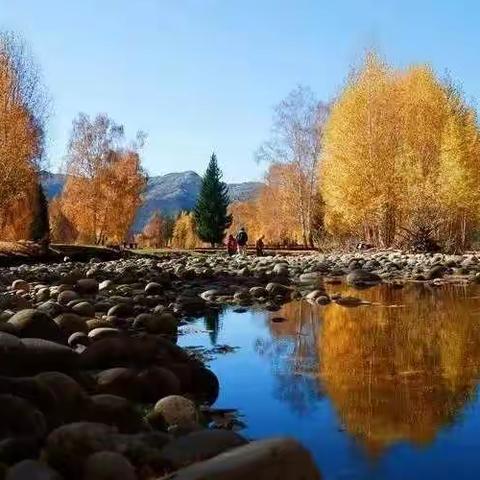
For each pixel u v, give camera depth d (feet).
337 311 33.63
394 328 27.43
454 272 58.29
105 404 13.91
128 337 18.88
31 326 20.90
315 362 21.09
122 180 179.32
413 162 109.19
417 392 16.85
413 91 119.55
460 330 26.50
